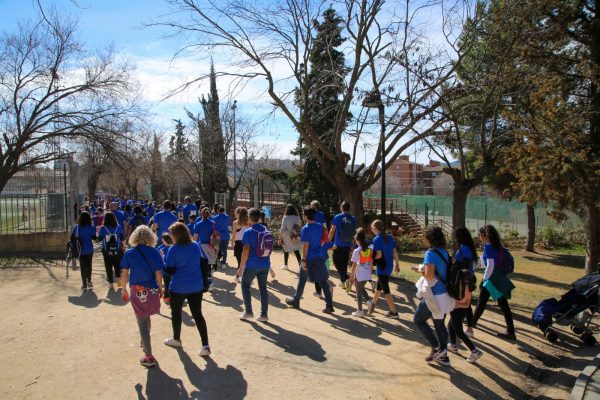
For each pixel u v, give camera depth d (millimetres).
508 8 10484
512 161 11609
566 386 5820
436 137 12312
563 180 10336
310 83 13586
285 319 7746
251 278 7539
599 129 11609
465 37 11633
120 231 10117
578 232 27359
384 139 11891
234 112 32125
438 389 5277
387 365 5871
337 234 10180
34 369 5406
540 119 11031
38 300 8836
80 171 42438
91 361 5668
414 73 11047
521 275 16344
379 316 8164
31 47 19562
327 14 13562
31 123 19969
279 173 31328
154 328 7055
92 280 10898
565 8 10945
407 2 11516
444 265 5816
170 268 5836
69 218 15883
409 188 54094
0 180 19359
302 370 5578
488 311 9352
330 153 13695
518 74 11258
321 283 8305
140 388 4938
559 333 8195
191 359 5797
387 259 8008
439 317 5820
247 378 5281
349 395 4977
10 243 15453
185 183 42938
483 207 33219
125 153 21906
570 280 15273
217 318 7684
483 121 10906
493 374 5863
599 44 11539
